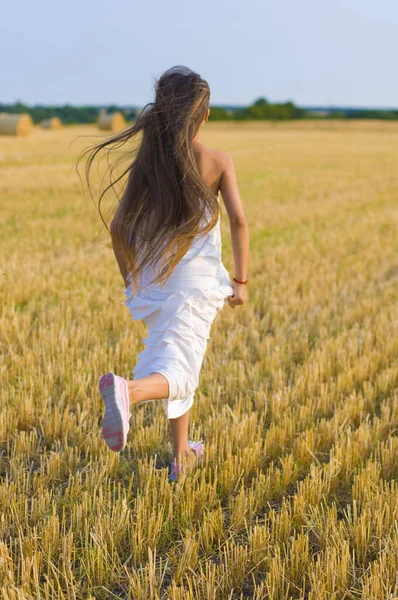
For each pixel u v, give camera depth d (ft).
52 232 31.91
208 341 16.07
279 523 8.39
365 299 20.29
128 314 17.83
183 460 9.82
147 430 10.92
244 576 7.80
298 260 26.11
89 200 43.34
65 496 9.13
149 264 8.75
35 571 7.25
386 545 7.85
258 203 45.09
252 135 174.81
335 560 7.63
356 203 46.01
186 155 8.48
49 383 13.03
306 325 18.01
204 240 8.89
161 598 7.34
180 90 8.61
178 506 8.93
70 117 245.24
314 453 10.80
